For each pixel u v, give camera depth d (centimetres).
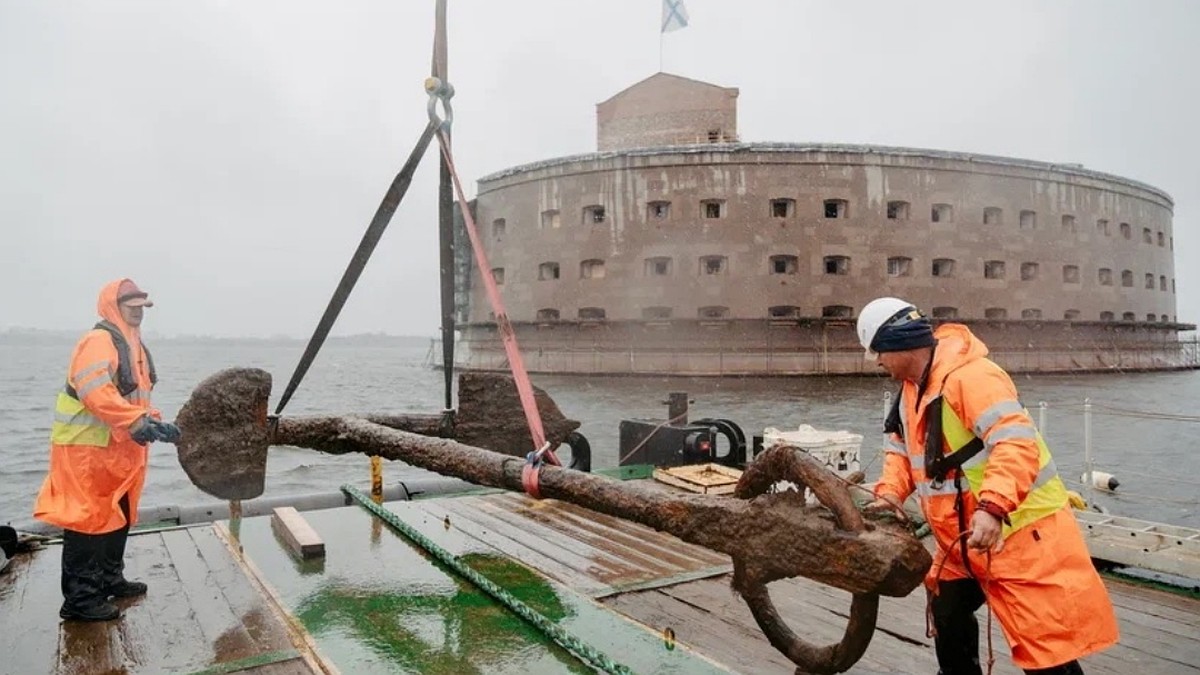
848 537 260
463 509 664
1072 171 5178
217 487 494
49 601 427
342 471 1747
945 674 295
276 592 440
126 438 396
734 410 3042
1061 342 5172
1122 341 5506
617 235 4706
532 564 511
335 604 427
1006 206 4972
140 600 426
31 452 2114
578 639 362
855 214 4644
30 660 352
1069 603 238
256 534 569
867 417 2789
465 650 365
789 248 4588
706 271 4650
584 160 4781
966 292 4834
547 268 4956
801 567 275
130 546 529
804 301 4581
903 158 4712
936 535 277
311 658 355
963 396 253
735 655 376
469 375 610
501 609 419
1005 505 232
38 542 534
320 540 515
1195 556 470
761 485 306
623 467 856
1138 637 405
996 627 418
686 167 4631
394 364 11569
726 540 300
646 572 496
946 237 4800
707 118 5275
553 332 4838
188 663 348
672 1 5222
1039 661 242
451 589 452
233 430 500
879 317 271
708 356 4550
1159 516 1296
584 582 476
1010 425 240
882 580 252
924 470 270
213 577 465
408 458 477
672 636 374
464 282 5506
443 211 571
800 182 4609
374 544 547
